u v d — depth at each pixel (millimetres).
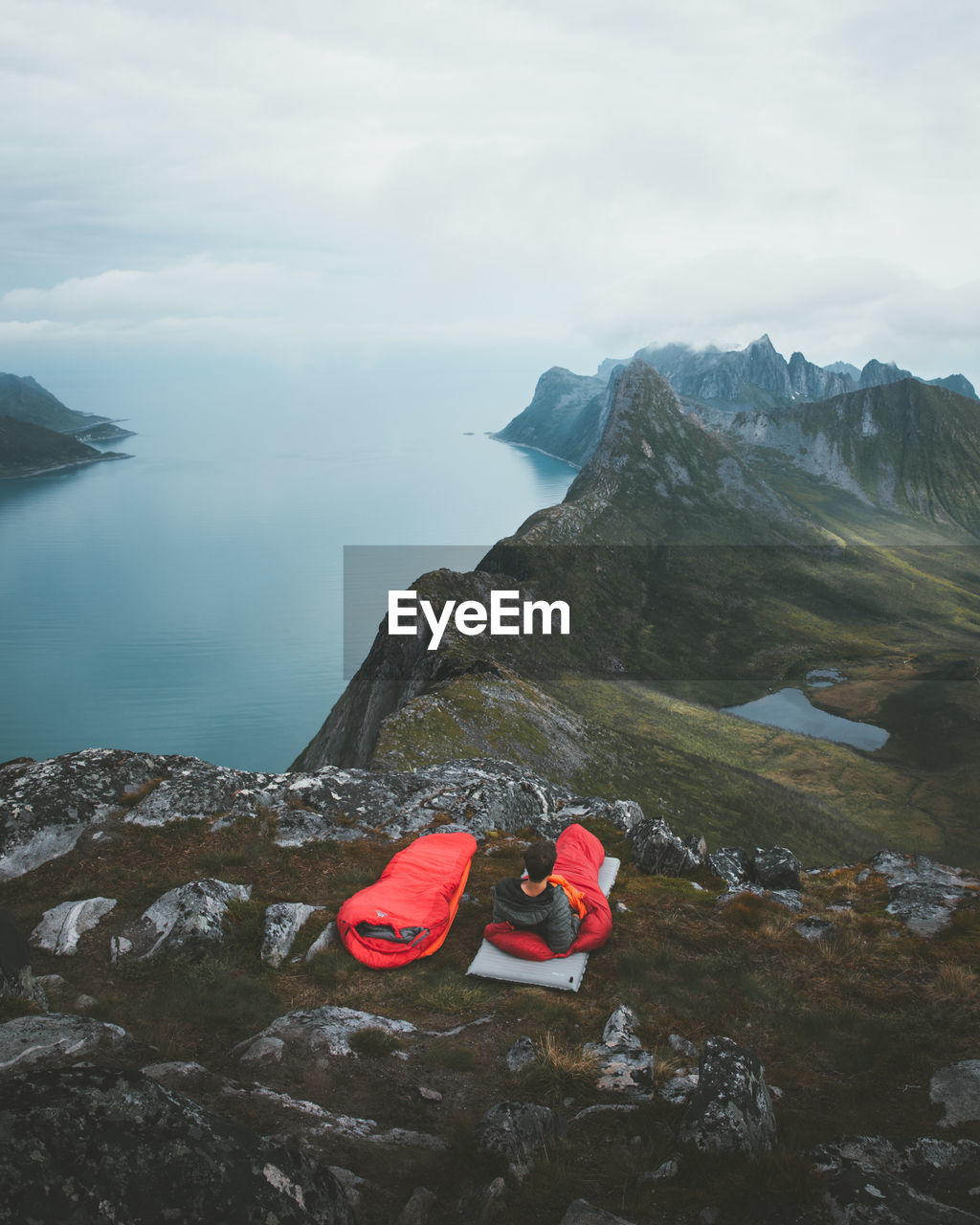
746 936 10930
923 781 167000
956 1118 6461
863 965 10016
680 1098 6613
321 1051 7320
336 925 10523
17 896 11703
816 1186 4938
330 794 15789
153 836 13516
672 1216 4852
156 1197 3654
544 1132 5863
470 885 12461
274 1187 4016
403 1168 5523
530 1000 8852
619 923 11188
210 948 9898
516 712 119438
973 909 11633
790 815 131250
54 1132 3730
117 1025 7402
